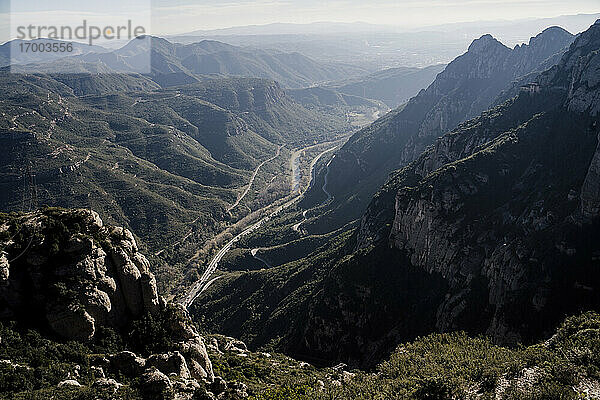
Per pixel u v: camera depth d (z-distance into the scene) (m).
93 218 81.06
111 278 76.38
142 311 79.25
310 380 85.25
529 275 102.94
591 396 57.97
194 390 61.22
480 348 91.62
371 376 86.44
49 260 73.06
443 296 122.94
